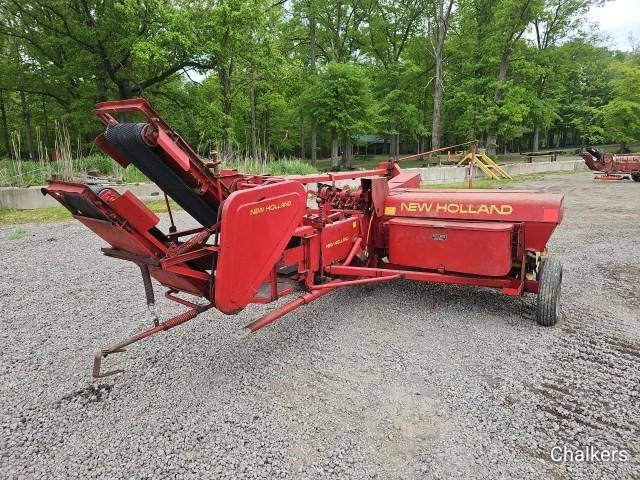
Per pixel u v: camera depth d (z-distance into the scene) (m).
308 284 4.17
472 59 32.47
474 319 4.68
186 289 3.46
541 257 4.89
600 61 47.00
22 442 2.82
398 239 4.90
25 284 6.11
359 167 32.47
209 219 3.71
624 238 8.65
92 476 2.52
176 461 2.62
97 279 6.31
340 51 37.72
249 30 19.56
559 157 38.94
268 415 3.05
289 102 31.56
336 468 2.53
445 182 21.27
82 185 2.71
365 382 3.45
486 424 2.91
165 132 2.92
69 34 19.95
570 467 2.51
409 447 2.70
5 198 12.06
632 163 20.09
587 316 4.76
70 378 3.60
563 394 3.24
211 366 3.75
